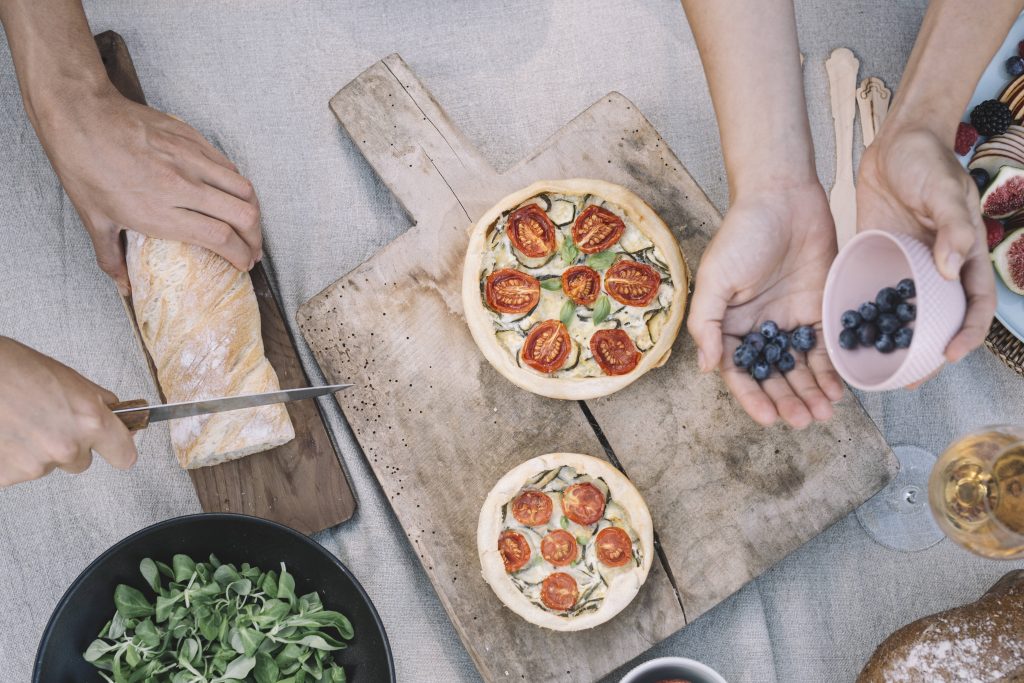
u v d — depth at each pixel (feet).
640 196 3.47
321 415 3.47
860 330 2.77
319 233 3.64
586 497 3.24
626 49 3.70
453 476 3.38
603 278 3.33
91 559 3.46
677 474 3.36
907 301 2.75
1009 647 3.05
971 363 3.52
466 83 3.71
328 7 3.74
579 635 3.29
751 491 3.34
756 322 3.07
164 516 3.47
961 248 2.63
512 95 3.70
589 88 3.70
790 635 3.41
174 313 3.28
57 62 3.23
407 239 3.48
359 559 3.45
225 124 3.68
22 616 3.42
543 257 3.34
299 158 3.67
